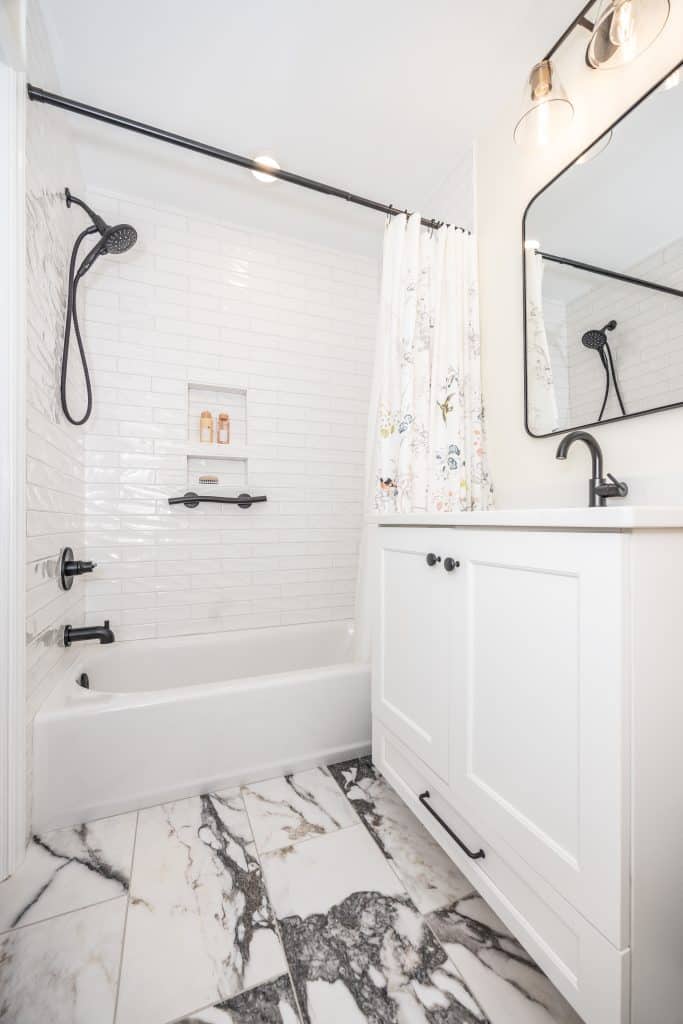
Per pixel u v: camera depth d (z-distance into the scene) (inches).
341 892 37.7
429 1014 28.2
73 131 62.9
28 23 45.0
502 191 60.8
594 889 23.0
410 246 64.6
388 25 49.3
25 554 41.6
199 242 80.4
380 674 48.9
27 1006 28.5
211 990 29.6
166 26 49.8
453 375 63.6
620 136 44.2
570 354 50.1
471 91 57.7
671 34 39.4
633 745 22.1
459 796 34.6
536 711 27.4
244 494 81.3
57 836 44.3
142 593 75.5
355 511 92.4
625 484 43.4
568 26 49.2
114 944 32.8
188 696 50.9
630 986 22.1
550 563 26.2
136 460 75.4
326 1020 27.8
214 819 47.0
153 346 76.8
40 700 47.5
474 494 63.8
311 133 64.2
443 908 36.2
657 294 40.8
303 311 88.6
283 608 85.8
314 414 89.3
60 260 58.6
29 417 45.0
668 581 23.3
